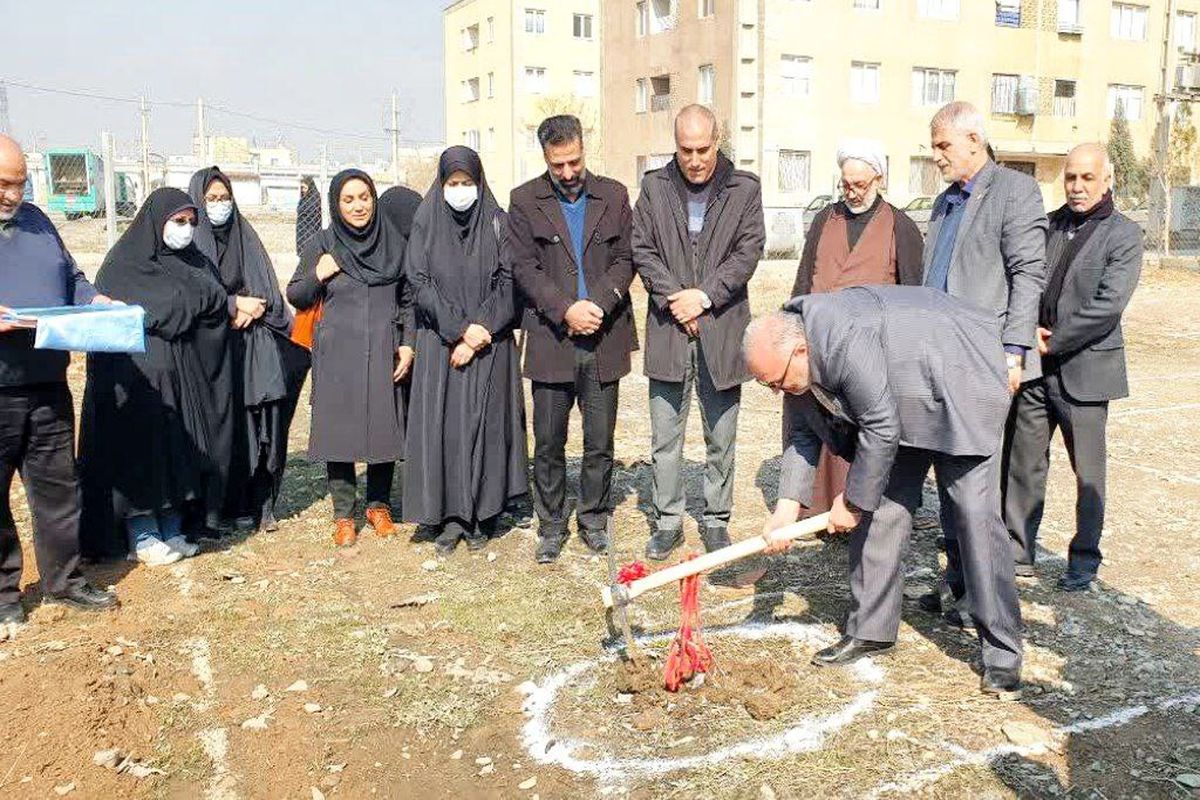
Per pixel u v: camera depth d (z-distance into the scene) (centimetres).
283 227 2895
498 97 4619
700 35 3225
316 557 562
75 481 473
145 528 546
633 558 554
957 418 377
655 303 528
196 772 359
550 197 529
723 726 382
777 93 3091
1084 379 484
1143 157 3647
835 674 420
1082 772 349
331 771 360
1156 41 3644
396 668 431
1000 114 3431
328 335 557
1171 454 796
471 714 394
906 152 3294
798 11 3073
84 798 341
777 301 1795
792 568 539
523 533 599
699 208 524
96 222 2977
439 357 547
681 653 406
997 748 364
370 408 557
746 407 981
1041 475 511
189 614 481
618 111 3684
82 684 396
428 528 602
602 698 405
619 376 543
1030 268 440
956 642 450
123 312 444
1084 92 3553
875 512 414
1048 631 459
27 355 442
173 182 4716
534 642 454
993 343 385
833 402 383
